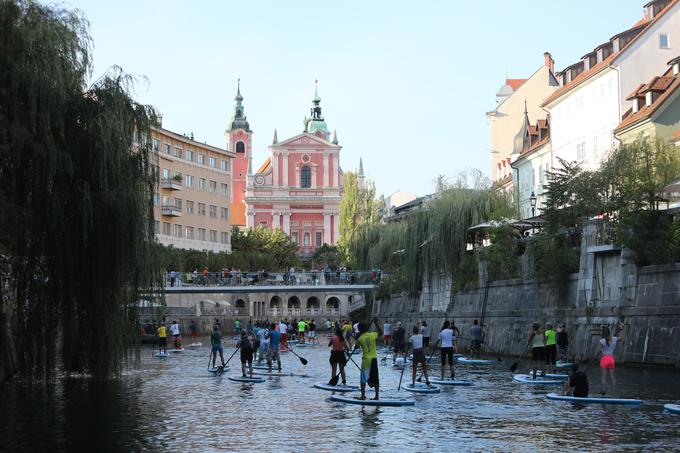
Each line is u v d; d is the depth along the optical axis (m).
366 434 22.55
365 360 29.19
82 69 34.62
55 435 22.83
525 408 27.27
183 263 107.62
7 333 35.00
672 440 21.25
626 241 42.38
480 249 62.75
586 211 48.62
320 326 133.50
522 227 63.16
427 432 22.75
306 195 178.38
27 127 32.00
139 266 34.81
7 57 31.67
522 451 20.00
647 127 56.59
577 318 46.72
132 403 29.59
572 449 20.19
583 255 47.72
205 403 29.55
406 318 79.25
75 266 33.41
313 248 178.12
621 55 63.00
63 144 33.16
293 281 94.06
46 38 32.41
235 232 152.50
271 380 38.97
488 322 59.97
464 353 60.03
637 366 40.50
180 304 122.56
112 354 34.62
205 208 135.75
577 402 28.58
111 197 33.59
